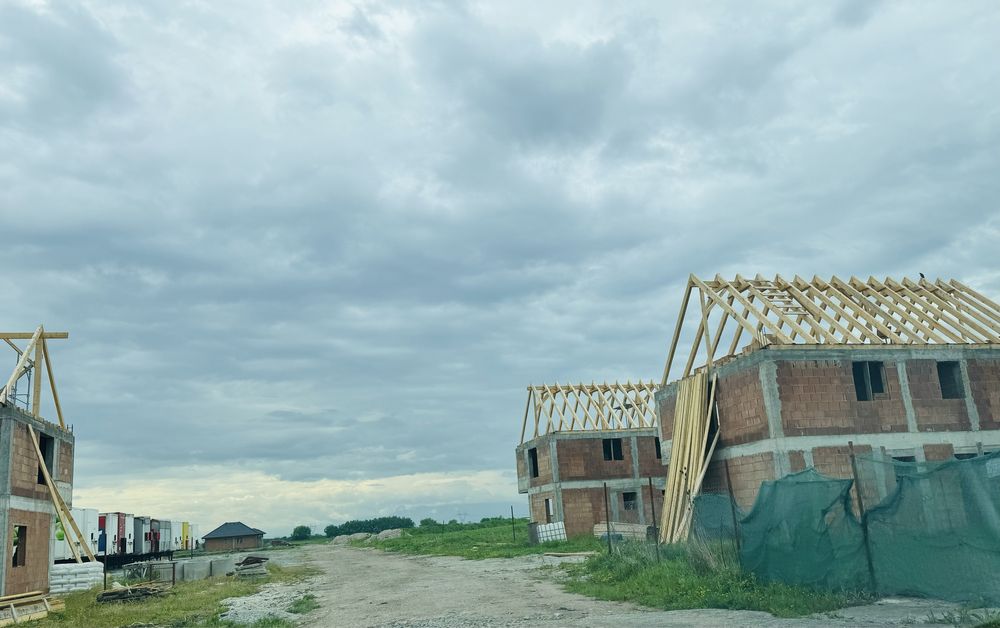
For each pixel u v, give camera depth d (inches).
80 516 1393.9
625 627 473.4
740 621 458.6
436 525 2933.1
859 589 512.4
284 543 3302.2
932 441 887.7
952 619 399.9
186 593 965.8
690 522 913.5
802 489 553.3
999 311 1002.1
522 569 1000.9
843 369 890.7
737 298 1022.4
